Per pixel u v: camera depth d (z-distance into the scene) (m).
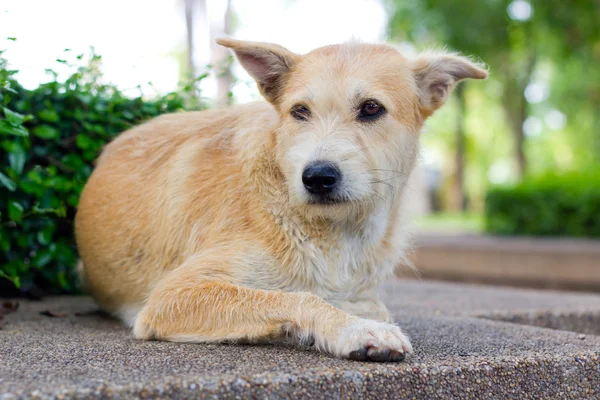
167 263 0.86
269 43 0.87
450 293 1.39
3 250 1.05
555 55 4.92
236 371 0.63
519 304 1.20
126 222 0.89
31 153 1.04
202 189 0.85
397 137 0.85
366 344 0.67
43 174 1.05
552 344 0.80
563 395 0.73
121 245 0.89
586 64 5.20
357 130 0.82
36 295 1.12
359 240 0.83
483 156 9.77
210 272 0.78
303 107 0.83
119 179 0.92
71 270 1.17
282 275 0.79
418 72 0.90
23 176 1.03
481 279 2.12
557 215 2.94
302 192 0.78
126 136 0.97
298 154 0.79
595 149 6.71
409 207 0.92
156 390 0.58
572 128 7.40
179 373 0.62
